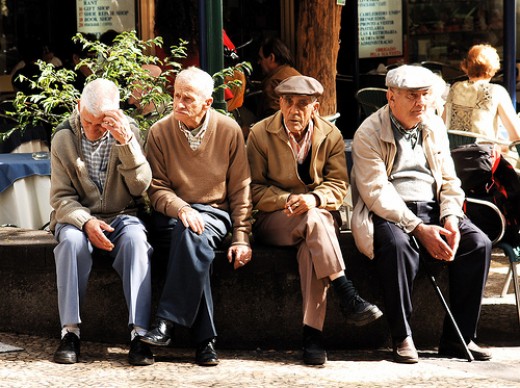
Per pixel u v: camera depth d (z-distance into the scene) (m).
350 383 6.26
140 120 7.73
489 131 9.23
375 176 6.88
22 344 6.95
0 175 7.85
